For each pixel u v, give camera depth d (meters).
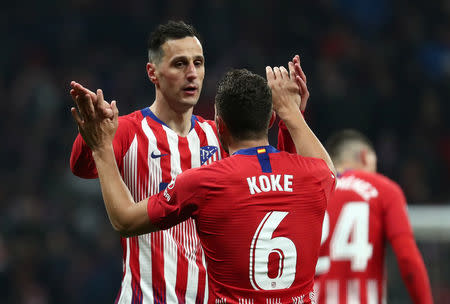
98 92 10.53
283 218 10.34
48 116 46.06
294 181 10.53
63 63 49.00
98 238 38.75
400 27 52.34
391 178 43.72
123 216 10.48
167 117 13.19
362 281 16.84
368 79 48.91
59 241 38.03
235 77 10.73
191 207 10.43
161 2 50.47
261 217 10.27
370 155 18.28
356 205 16.98
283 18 50.78
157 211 10.42
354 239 16.92
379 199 16.88
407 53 51.09
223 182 10.33
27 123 45.78
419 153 44.25
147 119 13.17
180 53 12.65
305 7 51.50
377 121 45.44
